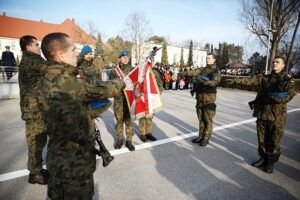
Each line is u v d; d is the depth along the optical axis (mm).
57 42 1447
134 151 3943
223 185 2885
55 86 1396
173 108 8305
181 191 2717
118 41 36281
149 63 4059
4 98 9453
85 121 1529
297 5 16375
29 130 2641
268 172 3271
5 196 2518
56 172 1478
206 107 4215
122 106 3986
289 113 8219
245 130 5551
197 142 4492
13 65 11359
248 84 3486
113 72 4176
